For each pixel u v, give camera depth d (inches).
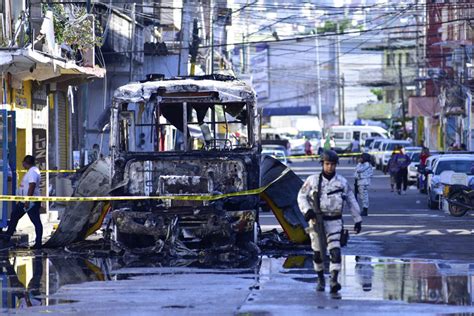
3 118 1800.0
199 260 1472.7
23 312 1010.7
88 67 2345.0
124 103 1594.5
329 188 1125.1
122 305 1043.3
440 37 5260.8
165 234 1515.7
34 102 2247.8
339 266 1114.1
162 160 1581.0
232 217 1533.0
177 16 4229.8
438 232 1953.7
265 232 1836.9
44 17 2022.6
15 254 1585.9
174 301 1063.6
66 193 2310.5
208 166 1578.5
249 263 1427.2
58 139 2571.4
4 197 1582.2
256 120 1595.7
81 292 1146.7
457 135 5236.2
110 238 1651.1
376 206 2822.3
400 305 1020.5
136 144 1595.7
